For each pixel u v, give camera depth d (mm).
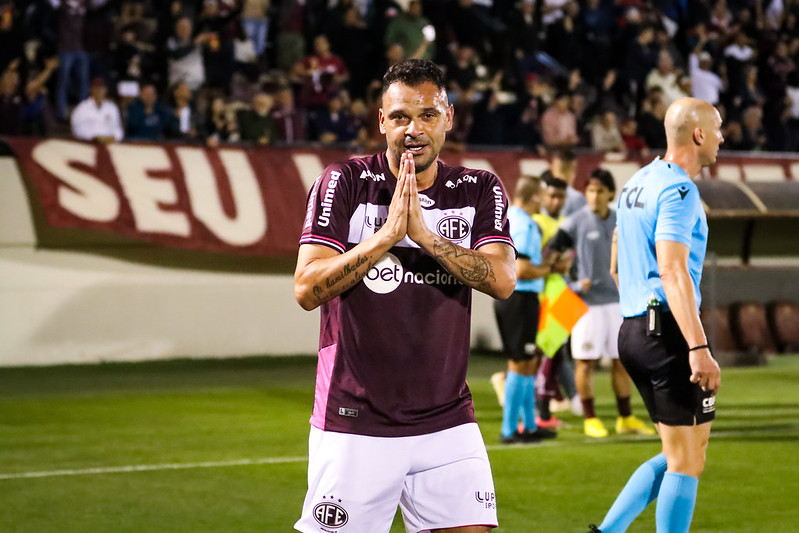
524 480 6844
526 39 16156
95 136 12945
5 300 11883
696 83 16953
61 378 11141
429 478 3352
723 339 13000
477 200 3395
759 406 9758
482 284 3256
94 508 6113
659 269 4418
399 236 3154
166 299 12531
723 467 7266
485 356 12984
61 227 11727
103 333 12289
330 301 3344
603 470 7129
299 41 15016
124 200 12016
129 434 8320
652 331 4535
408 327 3295
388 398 3303
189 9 15195
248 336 12875
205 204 12352
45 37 14227
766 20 18656
